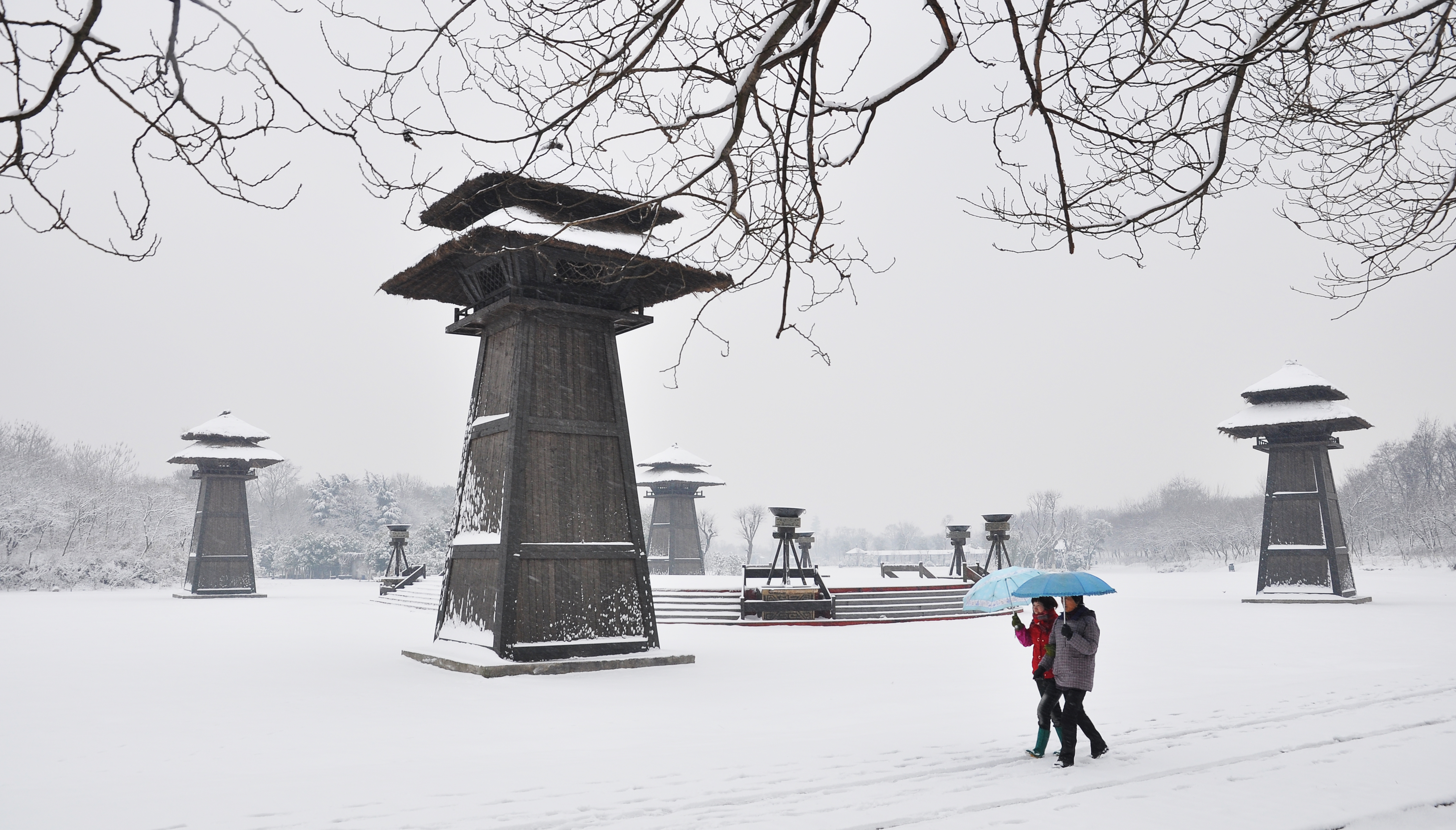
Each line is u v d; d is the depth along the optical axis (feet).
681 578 131.95
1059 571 29.63
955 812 23.25
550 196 53.72
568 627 54.75
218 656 61.57
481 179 51.80
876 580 130.62
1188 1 17.93
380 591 148.36
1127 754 30.14
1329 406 121.70
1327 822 22.43
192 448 141.18
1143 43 18.90
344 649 65.51
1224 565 335.26
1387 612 100.63
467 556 58.08
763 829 21.75
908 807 23.65
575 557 55.31
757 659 60.29
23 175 14.88
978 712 39.73
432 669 54.24
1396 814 23.27
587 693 45.52
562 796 25.00
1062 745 28.68
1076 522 417.08
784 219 18.12
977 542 481.87
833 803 24.09
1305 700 41.47
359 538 319.68
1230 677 50.26
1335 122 22.36
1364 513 314.76
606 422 58.34
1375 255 24.99
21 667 55.72
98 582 178.09
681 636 78.43
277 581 244.63
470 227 53.62
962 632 82.64
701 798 24.68
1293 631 78.43
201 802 24.67
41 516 184.75
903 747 31.63
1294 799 24.47
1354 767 28.27
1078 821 22.41
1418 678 48.70
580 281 56.65
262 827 22.34
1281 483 124.57
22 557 179.52
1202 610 107.24
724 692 45.78
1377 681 47.83
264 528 400.67
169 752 31.71
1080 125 19.01
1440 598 126.21
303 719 38.40
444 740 33.86
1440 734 33.58
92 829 22.22
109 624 88.94
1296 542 122.21
